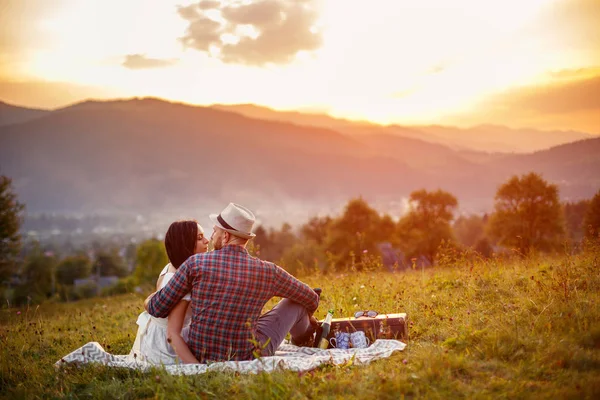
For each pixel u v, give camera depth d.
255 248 9.52
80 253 152.12
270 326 5.20
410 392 3.96
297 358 4.91
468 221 106.56
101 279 100.38
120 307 12.43
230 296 4.84
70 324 9.89
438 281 8.48
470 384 3.97
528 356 4.37
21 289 50.28
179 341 4.93
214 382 4.38
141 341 5.26
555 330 4.89
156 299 4.95
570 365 4.14
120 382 4.66
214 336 4.86
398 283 8.98
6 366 5.75
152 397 4.34
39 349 7.05
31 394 4.79
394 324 5.49
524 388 3.82
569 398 3.57
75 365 5.28
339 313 6.93
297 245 50.97
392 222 60.44
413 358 4.62
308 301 5.29
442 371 4.16
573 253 8.49
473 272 8.22
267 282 4.98
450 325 5.61
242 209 5.02
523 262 9.65
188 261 4.92
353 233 56.53
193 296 4.90
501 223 50.91
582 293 5.95
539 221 49.16
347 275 10.30
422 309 6.59
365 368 4.55
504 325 5.11
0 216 33.22
